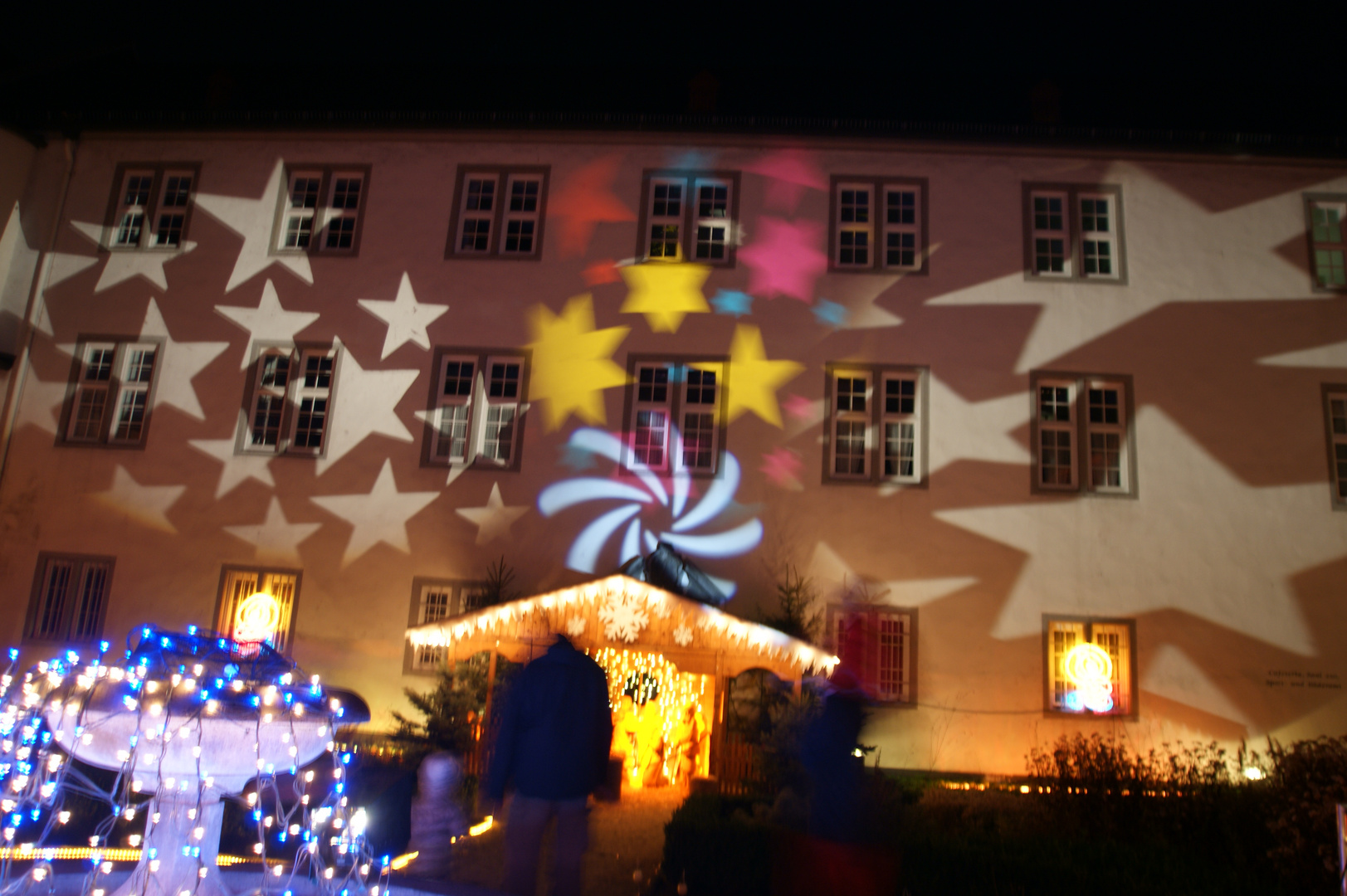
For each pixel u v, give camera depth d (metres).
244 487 18.84
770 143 19.34
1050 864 6.91
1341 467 17.62
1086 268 18.64
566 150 19.84
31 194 20.66
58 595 18.77
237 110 20.12
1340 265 18.45
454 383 19.11
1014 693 16.83
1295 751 8.75
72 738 5.21
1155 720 16.61
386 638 17.95
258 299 19.70
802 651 13.30
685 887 8.49
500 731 6.14
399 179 20.05
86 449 19.31
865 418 18.25
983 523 17.52
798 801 8.82
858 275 18.69
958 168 19.05
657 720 15.49
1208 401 17.81
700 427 18.52
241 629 18.19
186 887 5.29
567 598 13.62
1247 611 16.98
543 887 8.45
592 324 18.98
